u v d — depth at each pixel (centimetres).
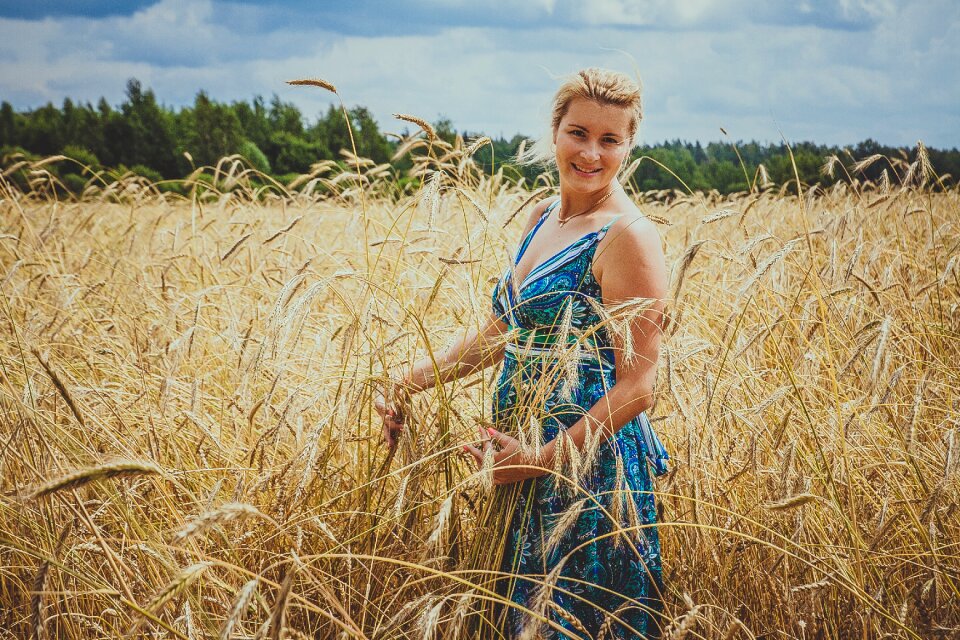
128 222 638
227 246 529
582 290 216
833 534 242
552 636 214
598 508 219
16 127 5366
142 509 234
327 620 224
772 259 230
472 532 241
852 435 255
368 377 238
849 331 308
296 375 305
